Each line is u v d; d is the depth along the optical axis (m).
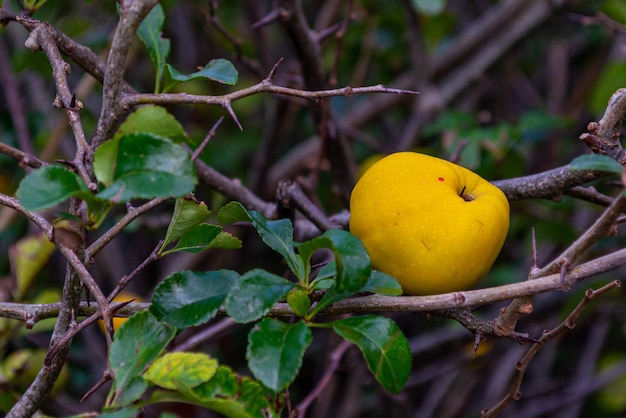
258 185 1.66
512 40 1.84
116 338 1.25
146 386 1.24
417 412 1.84
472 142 1.51
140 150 1.24
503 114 2.03
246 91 1.27
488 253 1.29
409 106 1.92
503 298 1.27
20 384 1.39
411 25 1.63
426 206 1.29
